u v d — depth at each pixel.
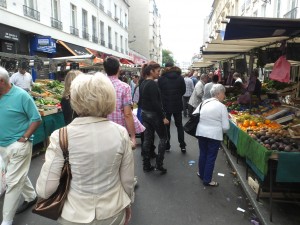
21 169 3.39
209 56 10.87
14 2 11.84
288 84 8.72
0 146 3.31
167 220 3.63
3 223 3.32
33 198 3.97
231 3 27.47
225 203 4.11
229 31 4.38
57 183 1.74
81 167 1.70
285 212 3.70
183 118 11.58
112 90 1.81
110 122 1.83
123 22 35.12
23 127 3.35
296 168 3.42
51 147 1.74
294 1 11.60
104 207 1.73
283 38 5.05
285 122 5.73
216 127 4.53
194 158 6.23
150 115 5.04
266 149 3.54
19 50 12.91
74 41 19.33
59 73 14.86
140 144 7.41
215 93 4.66
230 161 5.83
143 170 5.43
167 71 6.28
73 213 1.71
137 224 3.52
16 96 3.28
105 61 3.47
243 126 5.25
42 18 14.57
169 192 4.47
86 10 21.72
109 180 1.76
